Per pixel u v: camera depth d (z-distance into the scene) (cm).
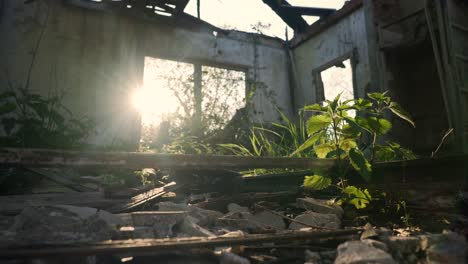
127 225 150
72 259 102
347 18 719
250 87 762
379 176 206
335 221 169
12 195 244
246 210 208
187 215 164
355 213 185
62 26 636
